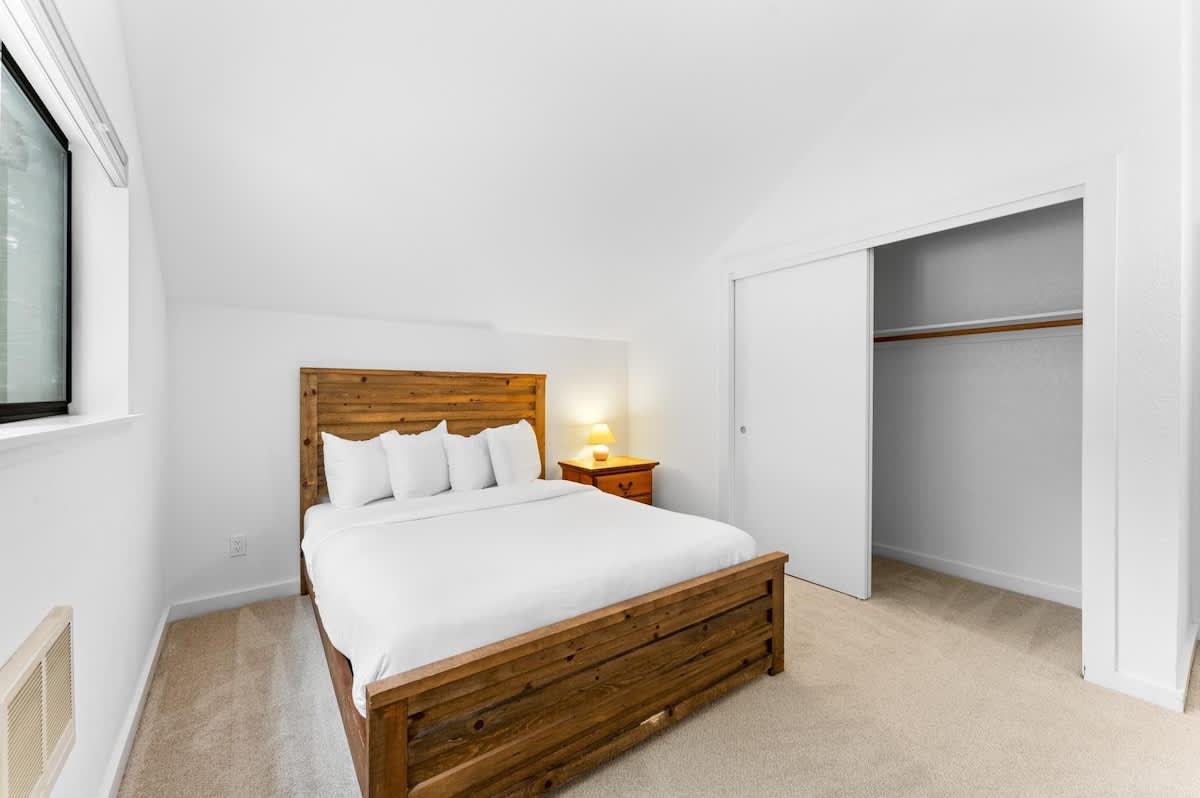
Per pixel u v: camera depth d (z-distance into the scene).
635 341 4.44
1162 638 1.92
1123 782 1.54
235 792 1.50
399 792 1.26
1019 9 2.25
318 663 2.21
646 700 1.75
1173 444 1.89
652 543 2.04
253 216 2.43
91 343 1.65
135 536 1.84
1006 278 3.10
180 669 2.16
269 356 2.93
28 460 0.95
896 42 2.56
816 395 3.14
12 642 0.88
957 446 3.34
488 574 1.68
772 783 1.55
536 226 2.99
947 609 2.79
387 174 2.41
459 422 3.56
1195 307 2.22
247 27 1.74
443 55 1.97
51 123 1.45
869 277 2.88
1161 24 1.88
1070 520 2.86
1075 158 2.10
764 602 2.14
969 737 1.75
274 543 2.95
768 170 3.12
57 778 1.03
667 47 2.19
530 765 1.48
